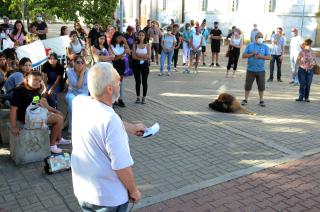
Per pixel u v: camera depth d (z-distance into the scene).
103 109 2.80
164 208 4.73
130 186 2.84
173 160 6.26
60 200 4.90
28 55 8.98
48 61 8.00
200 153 6.59
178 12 35.84
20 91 6.07
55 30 38.22
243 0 30.23
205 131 7.82
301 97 10.77
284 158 6.44
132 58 9.83
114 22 18.84
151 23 17.64
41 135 6.00
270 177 5.69
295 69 13.07
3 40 10.84
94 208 2.89
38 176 5.57
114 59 9.55
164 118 8.73
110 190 2.83
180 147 6.85
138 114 9.03
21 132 5.84
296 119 8.91
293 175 5.77
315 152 6.74
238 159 6.36
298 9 27.03
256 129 8.03
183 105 9.99
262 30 29.14
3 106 7.10
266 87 12.73
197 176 5.67
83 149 2.85
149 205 4.79
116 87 2.89
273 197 5.07
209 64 18.08
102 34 10.52
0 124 6.74
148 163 6.11
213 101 10.37
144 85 9.93
